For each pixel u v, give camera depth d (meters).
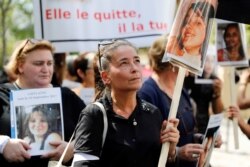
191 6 3.94
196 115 7.41
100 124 3.63
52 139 4.25
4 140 4.13
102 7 5.79
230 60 6.27
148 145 3.69
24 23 24.98
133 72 3.69
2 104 4.41
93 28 5.76
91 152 3.58
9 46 25.17
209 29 4.00
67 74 7.11
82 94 6.10
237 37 6.25
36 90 4.26
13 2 23.95
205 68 7.50
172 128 3.74
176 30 3.91
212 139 4.52
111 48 3.73
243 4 4.48
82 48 5.70
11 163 4.28
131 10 5.87
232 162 10.74
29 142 4.21
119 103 3.72
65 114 4.61
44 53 4.45
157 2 5.93
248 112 11.45
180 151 4.37
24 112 4.22
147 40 5.91
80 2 5.69
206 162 4.51
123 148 3.60
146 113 3.80
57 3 5.61
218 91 7.58
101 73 3.80
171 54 3.88
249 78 7.26
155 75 4.96
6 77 6.86
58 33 5.62
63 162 4.23
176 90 3.87
